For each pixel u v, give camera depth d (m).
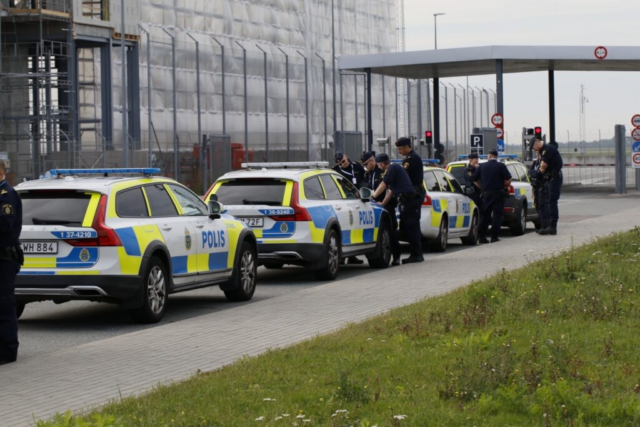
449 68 142.25
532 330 27.39
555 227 69.19
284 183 46.12
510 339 25.88
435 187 62.12
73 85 114.69
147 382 24.41
